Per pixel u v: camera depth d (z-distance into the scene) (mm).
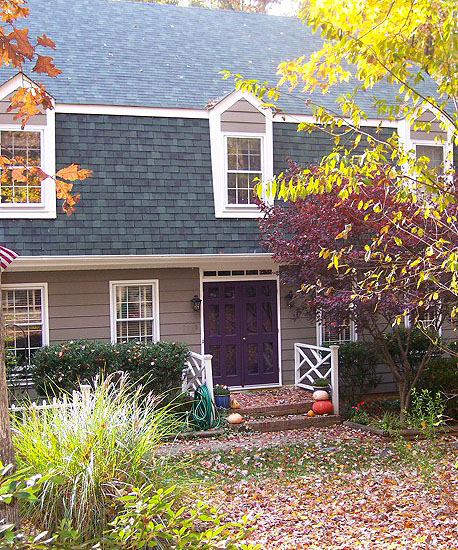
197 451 11875
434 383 15047
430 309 12172
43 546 3955
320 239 12344
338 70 8969
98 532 6227
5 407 4820
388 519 8297
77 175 6977
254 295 16406
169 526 5086
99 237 14477
